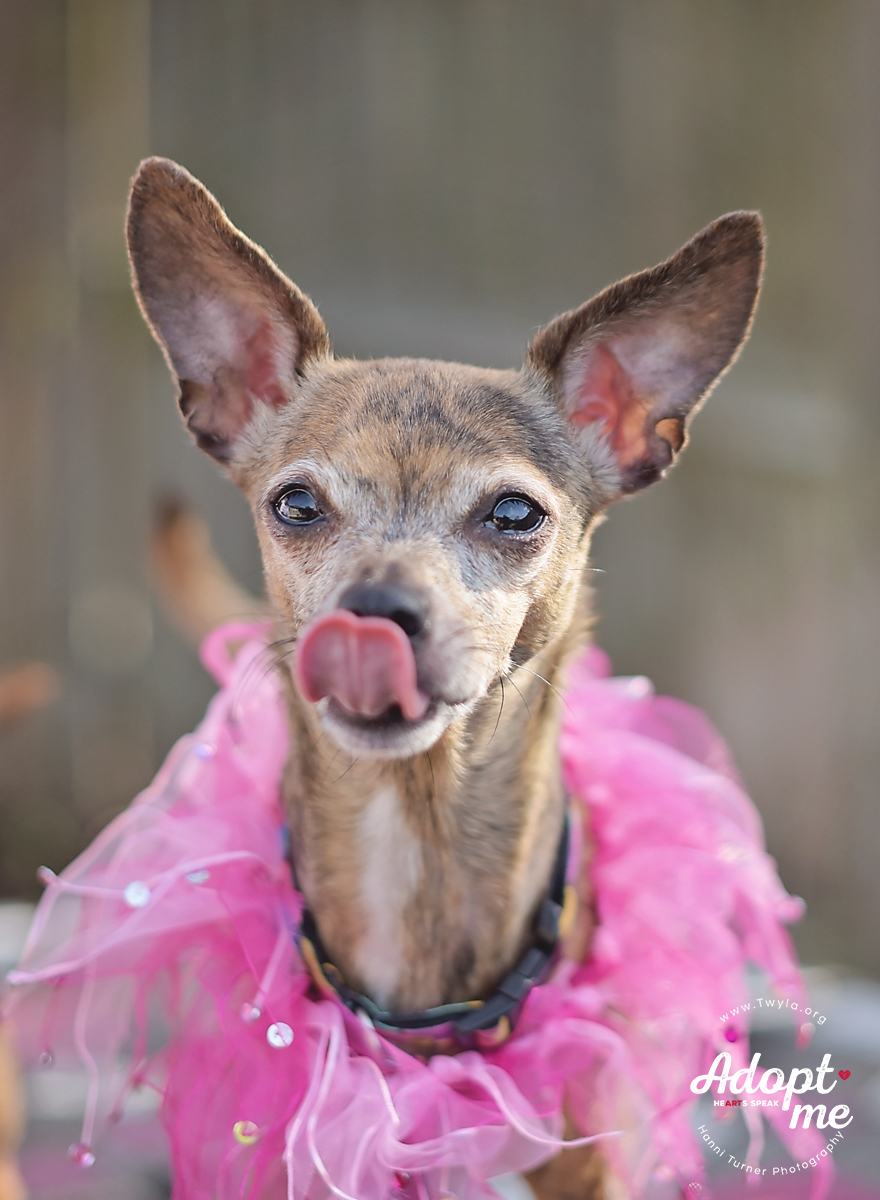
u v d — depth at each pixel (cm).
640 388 45
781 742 84
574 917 42
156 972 41
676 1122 42
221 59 90
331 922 41
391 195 92
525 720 41
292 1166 38
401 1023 40
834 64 89
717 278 43
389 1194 39
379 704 36
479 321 93
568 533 43
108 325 87
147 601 88
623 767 45
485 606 40
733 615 90
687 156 96
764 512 90
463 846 40
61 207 85
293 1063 39
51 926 47
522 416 43
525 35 94
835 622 83
